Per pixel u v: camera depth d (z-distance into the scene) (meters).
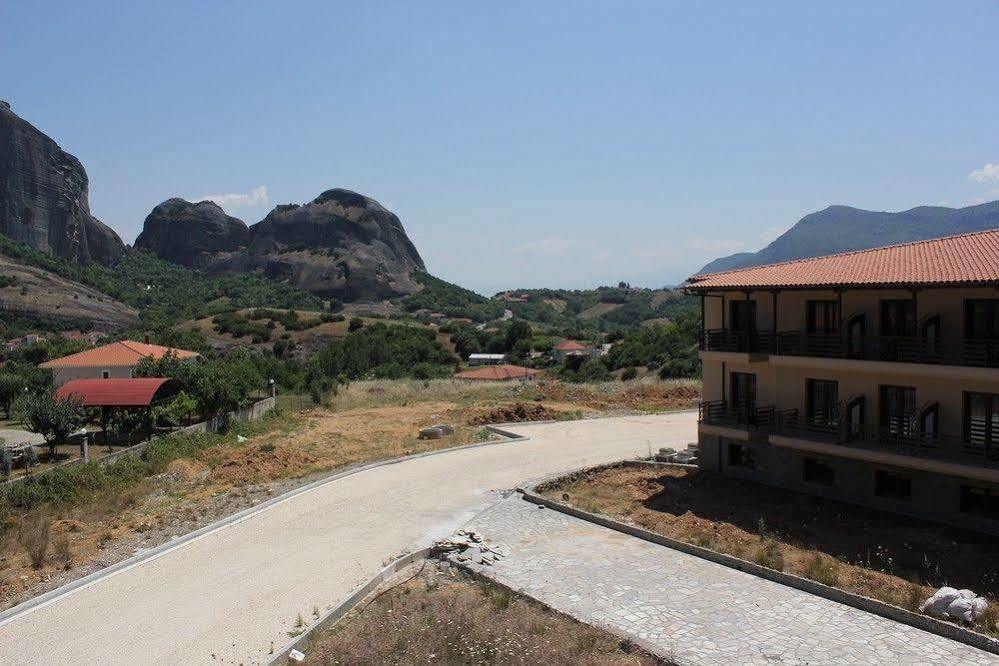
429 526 21.59
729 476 26.25
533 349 113.81
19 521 22.16
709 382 26.92
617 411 43.88
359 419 43.41
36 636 14.66
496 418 40.44
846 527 20.56
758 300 25.47
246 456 30.38
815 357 22.38
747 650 13.54
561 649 13.67
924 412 20.56
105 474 26.86
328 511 23.22
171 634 14.70
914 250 23.58
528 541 20.16
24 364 62.69
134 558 18.89
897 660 13.07
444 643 13.92
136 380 37.06
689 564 18.14
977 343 19.39
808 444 22.75
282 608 15.91
